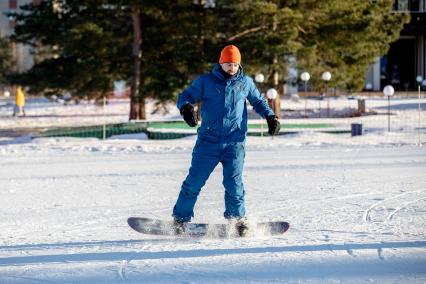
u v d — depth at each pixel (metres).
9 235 9.47
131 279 6.64
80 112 58.72
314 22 45.56
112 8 44.72
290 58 46.81
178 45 42.66
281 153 23.62
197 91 8.70
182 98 8.67
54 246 8.48
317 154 23.06
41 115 56.75
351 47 46.31
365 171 17.69
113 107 62.75
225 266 7.05
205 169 8.77
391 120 42.94
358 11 46.53
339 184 14.99
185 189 8.88
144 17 45.09
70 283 6.54
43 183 16.39
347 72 48.19
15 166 20.86
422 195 12.99
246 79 8.77
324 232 9.08
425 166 18.78
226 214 8.88
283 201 12.48
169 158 22.88
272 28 42.84
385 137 31.12
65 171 19.19
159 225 9.05
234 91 8.66
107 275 6.82
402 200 12.32
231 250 7.87
